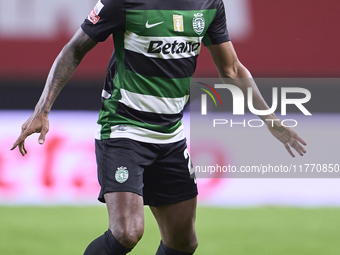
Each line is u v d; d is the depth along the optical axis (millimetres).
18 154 27312
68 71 12602
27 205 25422
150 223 23062
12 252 18297
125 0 12258
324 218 23766
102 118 12961
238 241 20062
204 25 13039
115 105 12711
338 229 21969
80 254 18234
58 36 38500
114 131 12633
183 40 12688
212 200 27141
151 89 12594
